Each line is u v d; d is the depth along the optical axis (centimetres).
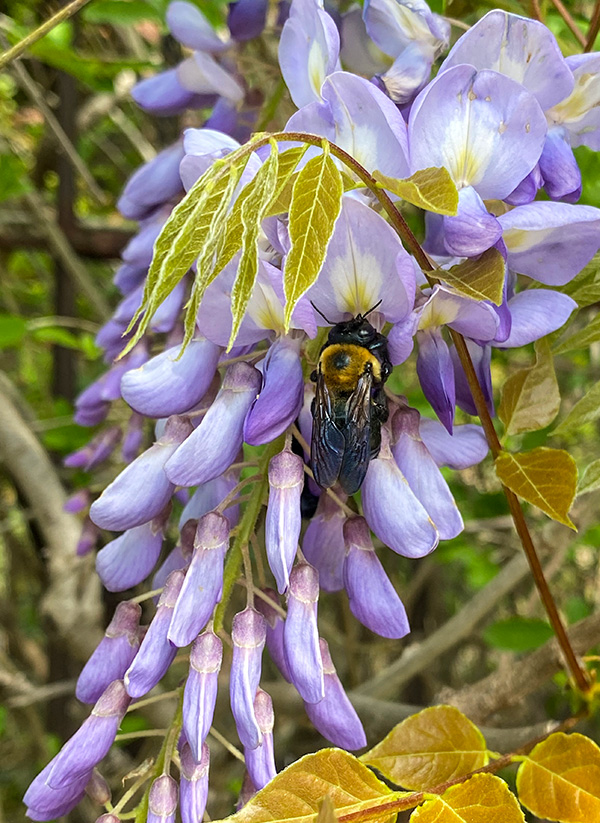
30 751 44
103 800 12
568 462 12
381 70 15
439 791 11
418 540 11
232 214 9
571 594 45
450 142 11
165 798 11
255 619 11
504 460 13
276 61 18
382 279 11
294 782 10
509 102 11
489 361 13
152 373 11
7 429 25
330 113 11
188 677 11
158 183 17
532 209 11
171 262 8
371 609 11
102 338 17
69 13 13
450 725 13
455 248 11
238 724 11
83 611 24
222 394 11
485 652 45
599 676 17
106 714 11
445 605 46
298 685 11
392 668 23
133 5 24
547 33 11
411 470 12
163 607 11
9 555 42
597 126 13
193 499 13
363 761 13
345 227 11
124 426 21
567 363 39
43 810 11
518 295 12
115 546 12
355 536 12
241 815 10
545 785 12
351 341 11
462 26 13
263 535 13
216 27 24
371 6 13
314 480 12
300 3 12
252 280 8
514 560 22
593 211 11
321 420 11
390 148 11
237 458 13
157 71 27
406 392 34
